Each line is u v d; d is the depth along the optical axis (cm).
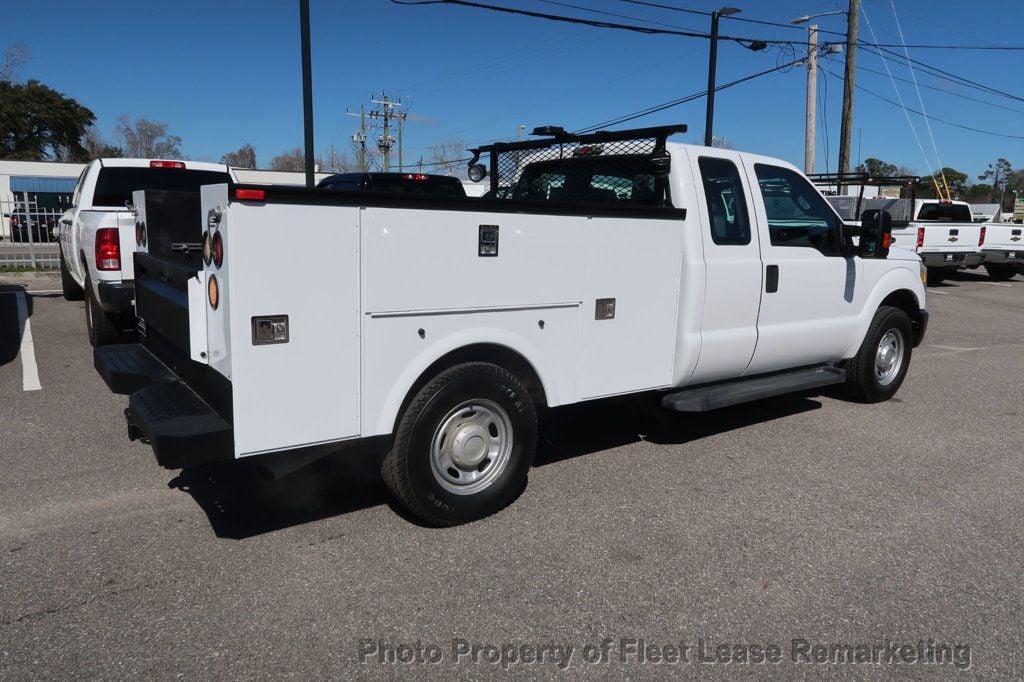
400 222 372
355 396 374
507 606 344
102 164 862
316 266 351
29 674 289
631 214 466
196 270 377
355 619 331
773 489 493
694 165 516
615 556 394
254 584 358
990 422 664
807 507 464
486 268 406
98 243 694
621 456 550
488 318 413
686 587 365
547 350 443
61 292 1360
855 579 377
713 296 522
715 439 596
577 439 588
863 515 455
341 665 300
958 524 445
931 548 412
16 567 369
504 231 410
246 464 513
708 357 529
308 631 321
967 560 400
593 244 451
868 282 662
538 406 473
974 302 1575
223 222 332
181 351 427
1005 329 1230
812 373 627
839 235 628
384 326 377
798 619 341
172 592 350
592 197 577
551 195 615
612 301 467
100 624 324
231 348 338
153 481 480
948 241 1778
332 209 352
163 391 409
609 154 551
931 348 1045
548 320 439
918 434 622
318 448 377
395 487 403
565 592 357
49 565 372
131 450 533
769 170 575
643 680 296
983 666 309
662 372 507
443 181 1123
